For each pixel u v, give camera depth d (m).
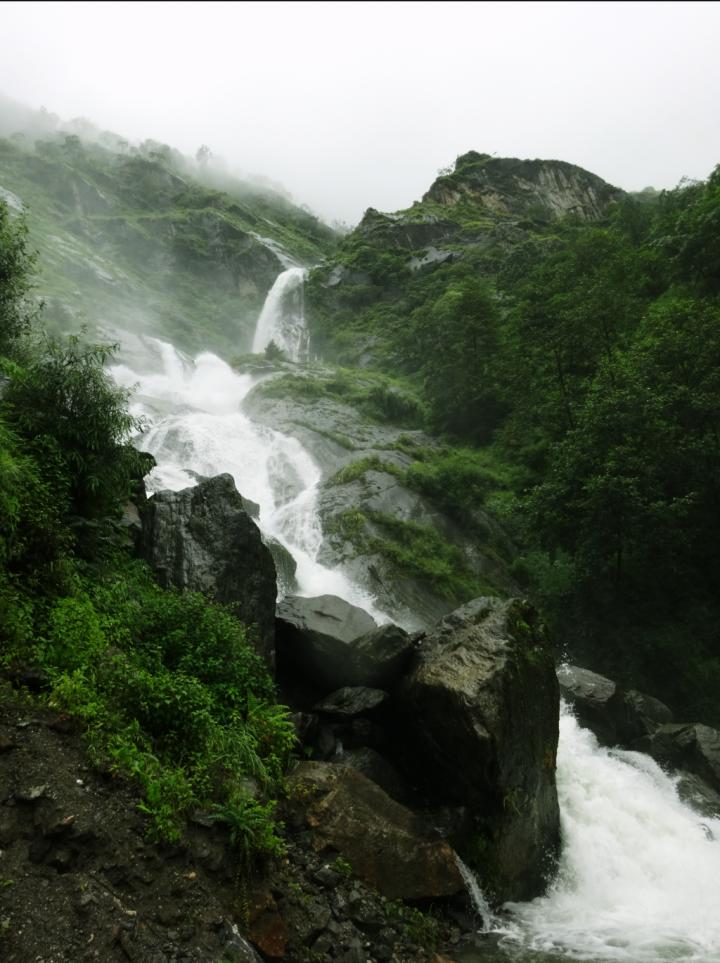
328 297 78.12
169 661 9.12
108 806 6.10
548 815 10.85
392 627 12.09
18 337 13.16
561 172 112.88
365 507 29.02
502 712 10.12
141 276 83.62
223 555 12.28
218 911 5.95
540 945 8.32
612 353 28.95
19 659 7.23
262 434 35.44
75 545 10.49
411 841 8.56
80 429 11.09
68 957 4.97
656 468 22.11
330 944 6.66
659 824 12.52
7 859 5.39
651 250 43.72
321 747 10.77
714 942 8.76
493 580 27.59
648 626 22.53
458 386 39.16
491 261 72.44
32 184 88.25
